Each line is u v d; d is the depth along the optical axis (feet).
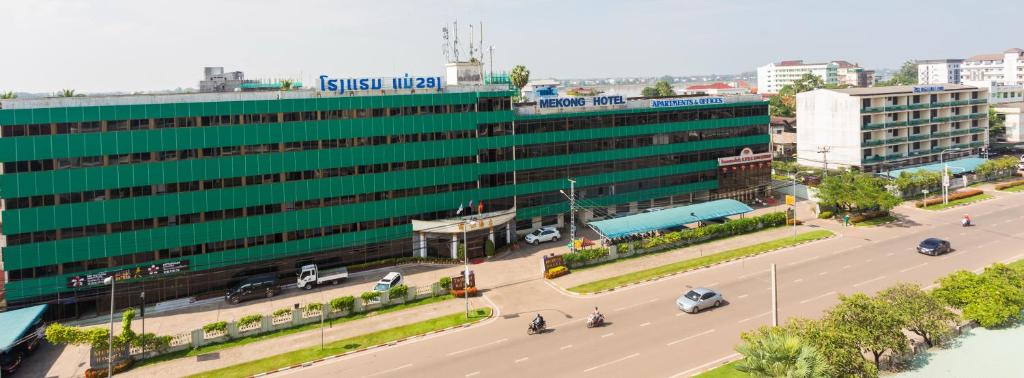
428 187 252.21
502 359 152.66
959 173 370.53
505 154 269.03
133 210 203.51
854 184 291.79
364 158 238.07
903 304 136.67
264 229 223.10
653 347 155.43
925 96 400.88
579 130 287.48
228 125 214.48
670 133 313.53
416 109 246.88
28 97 191.31
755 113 337.93
